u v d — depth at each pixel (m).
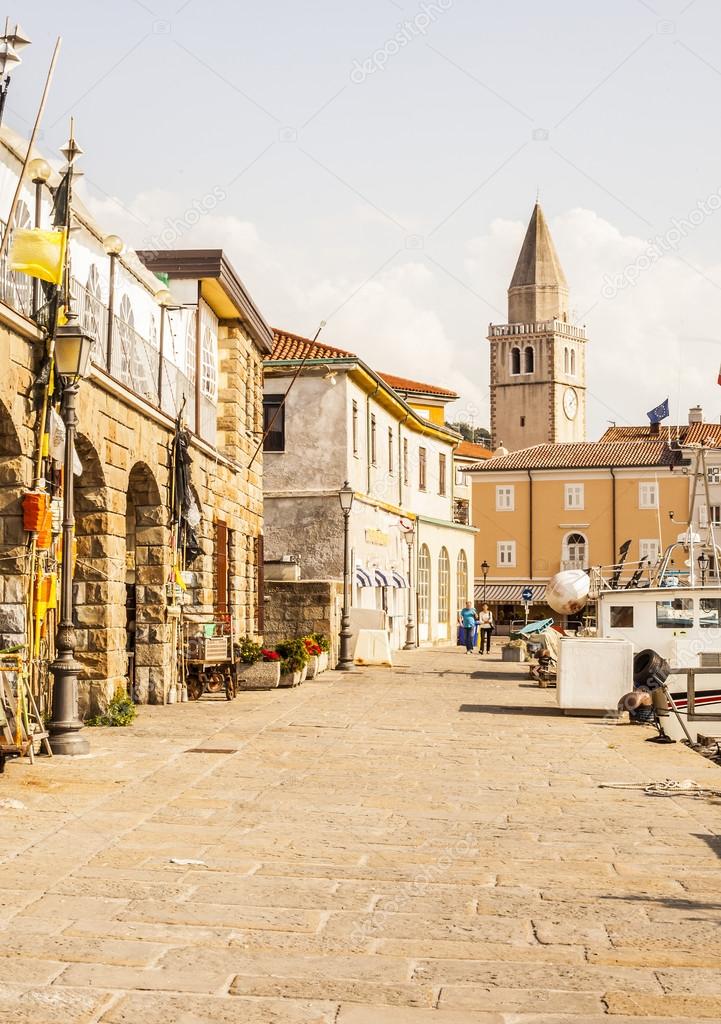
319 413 40.28
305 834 10.21
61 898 8.02
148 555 21.77
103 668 18.28
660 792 12.53
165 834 10.12
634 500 83.69
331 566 40.03
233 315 28.73
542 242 146.12
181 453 22.31
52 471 16.05
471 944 7.12
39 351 15.27
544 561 85.00
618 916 7.74
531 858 9.40
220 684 23.77
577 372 143.88
